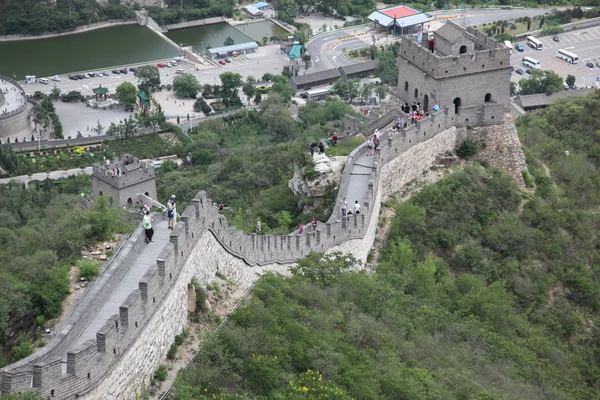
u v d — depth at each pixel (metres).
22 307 95.31
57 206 182.75
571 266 155.50
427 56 156.75
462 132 160.50
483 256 148.75
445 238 146.75
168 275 88.06
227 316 97.44
